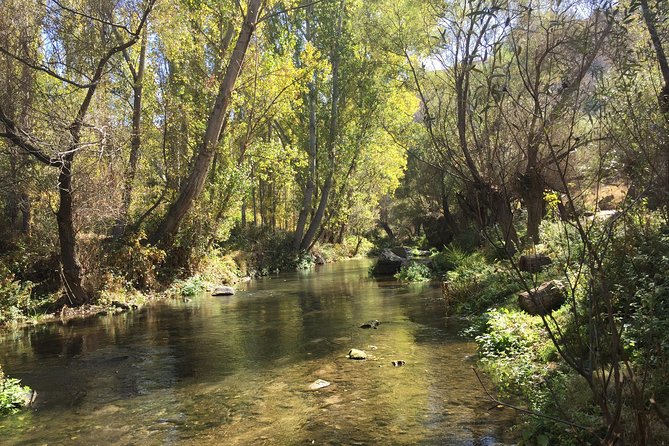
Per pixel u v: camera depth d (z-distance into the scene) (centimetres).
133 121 1997
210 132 1962
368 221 4881
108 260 1708
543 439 443
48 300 1422
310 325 1138
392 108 2909
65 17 1365
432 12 1008
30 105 1317
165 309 1495
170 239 2038
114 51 1371
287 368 785
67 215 1441
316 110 3127
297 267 3122
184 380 750
